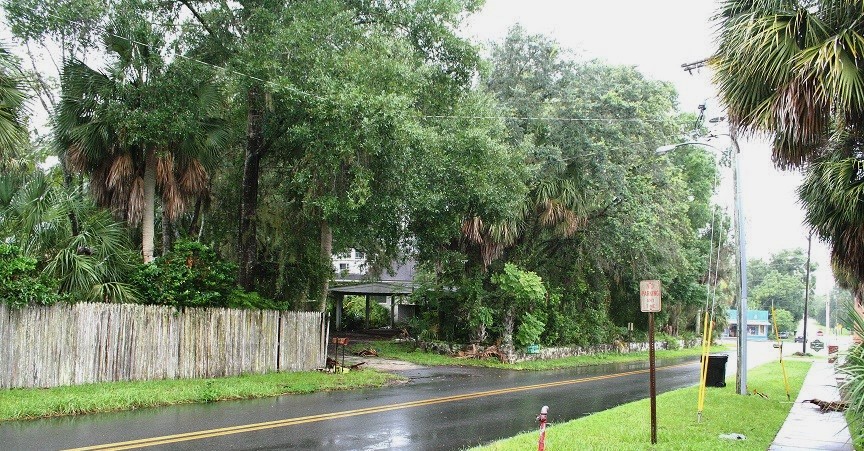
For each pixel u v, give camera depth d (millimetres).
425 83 17234
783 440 10492
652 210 28469
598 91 26141
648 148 27016
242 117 19969
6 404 11320
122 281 15180
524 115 25844
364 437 10383
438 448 9703
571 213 26500
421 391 16938
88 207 15344
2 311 12633
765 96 9961
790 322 88688
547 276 30641
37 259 13570
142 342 14797
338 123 15297
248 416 12055
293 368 18438
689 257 39969
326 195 17938
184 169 16531
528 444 9242
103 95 15070
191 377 15711
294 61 15688
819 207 10984
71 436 9688
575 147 25953
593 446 9172
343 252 27766
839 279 16766
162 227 22469
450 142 18250
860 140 10391
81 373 13664
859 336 10516
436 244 24125
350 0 17875
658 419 11664
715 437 10180
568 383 20562
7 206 14445
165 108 15047
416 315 37219
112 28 14812
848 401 9969
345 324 41875
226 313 16719
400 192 17578
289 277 21531
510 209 22062
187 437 9883
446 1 18141
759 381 20047
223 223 24031
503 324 27469
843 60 8938
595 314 34031
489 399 15711
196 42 16391
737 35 9977
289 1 16453
